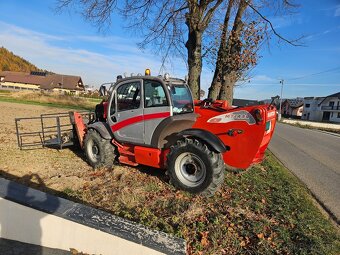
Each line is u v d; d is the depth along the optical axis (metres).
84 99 42.44
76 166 6.73
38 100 36.50
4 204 3.68
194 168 5.16
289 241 3.83
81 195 4.92
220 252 3.52
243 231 3.98
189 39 10.16
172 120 5.33
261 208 4.84
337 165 9.65
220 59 10.50
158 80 5.45
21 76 88.75
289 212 4.76
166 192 5.24
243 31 9.96
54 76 89.00
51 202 3.68
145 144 5.78
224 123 5.33
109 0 9.80
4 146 8.45
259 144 5.02
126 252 3.20
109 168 6.55
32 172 6.12
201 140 5.03
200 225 4.03
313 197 5.89
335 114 69.94
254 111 4.99
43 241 3.54
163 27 10.32
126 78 5.97
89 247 3.36
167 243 3.18
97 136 6.51
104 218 3.48
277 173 7.19
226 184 5.86
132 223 3.48
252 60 10.09
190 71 10.24
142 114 5.71
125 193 5.01
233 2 9.80
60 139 7.72
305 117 79.75
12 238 3.69
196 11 9.56
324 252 3.60
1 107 23.98
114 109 6.22
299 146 14.19
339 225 4.60
